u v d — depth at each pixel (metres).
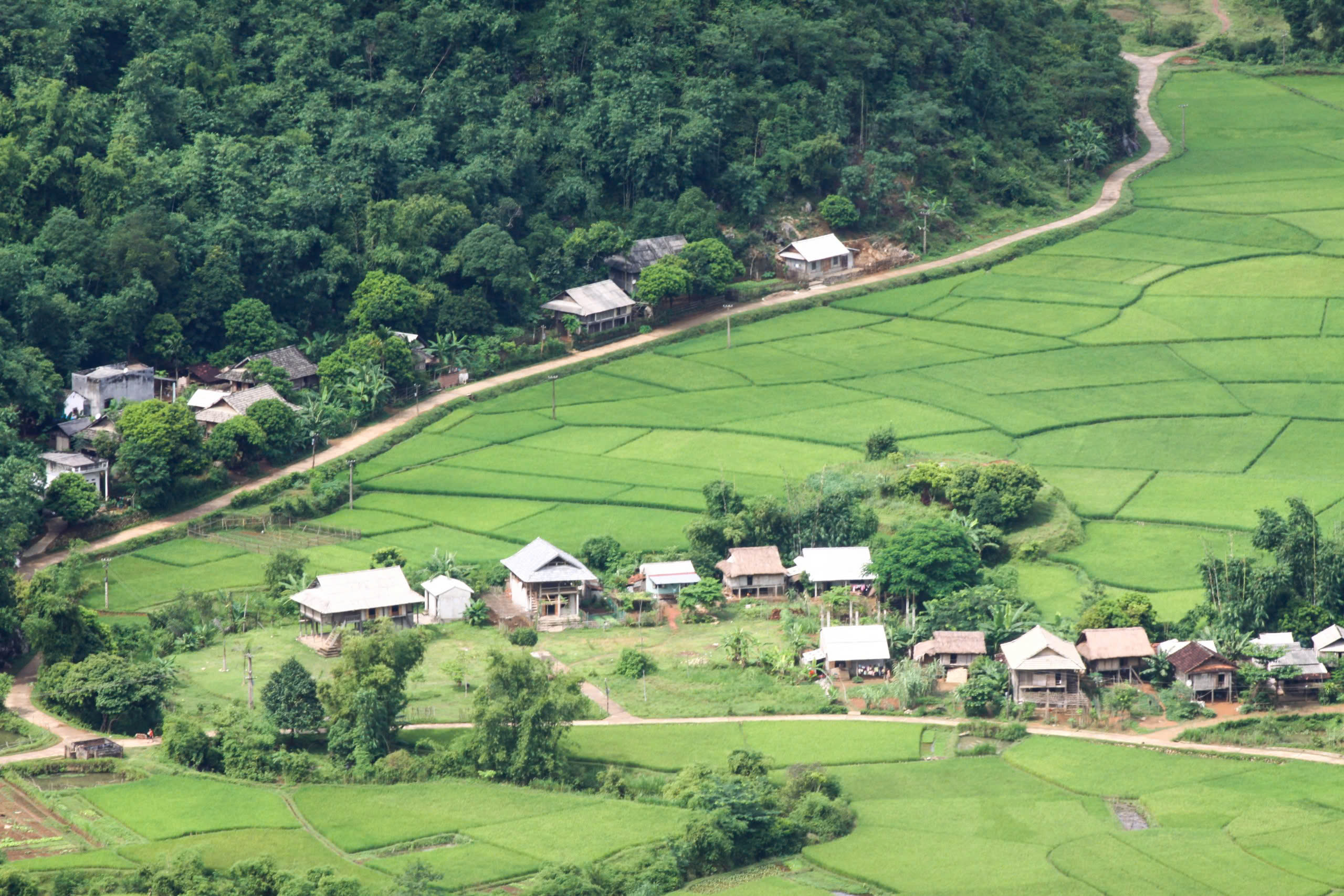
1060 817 169.62
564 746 184.62
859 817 171.38
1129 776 179.38
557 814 170.38
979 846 164.12
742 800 166.38
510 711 181.00
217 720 187.25
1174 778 178.62
